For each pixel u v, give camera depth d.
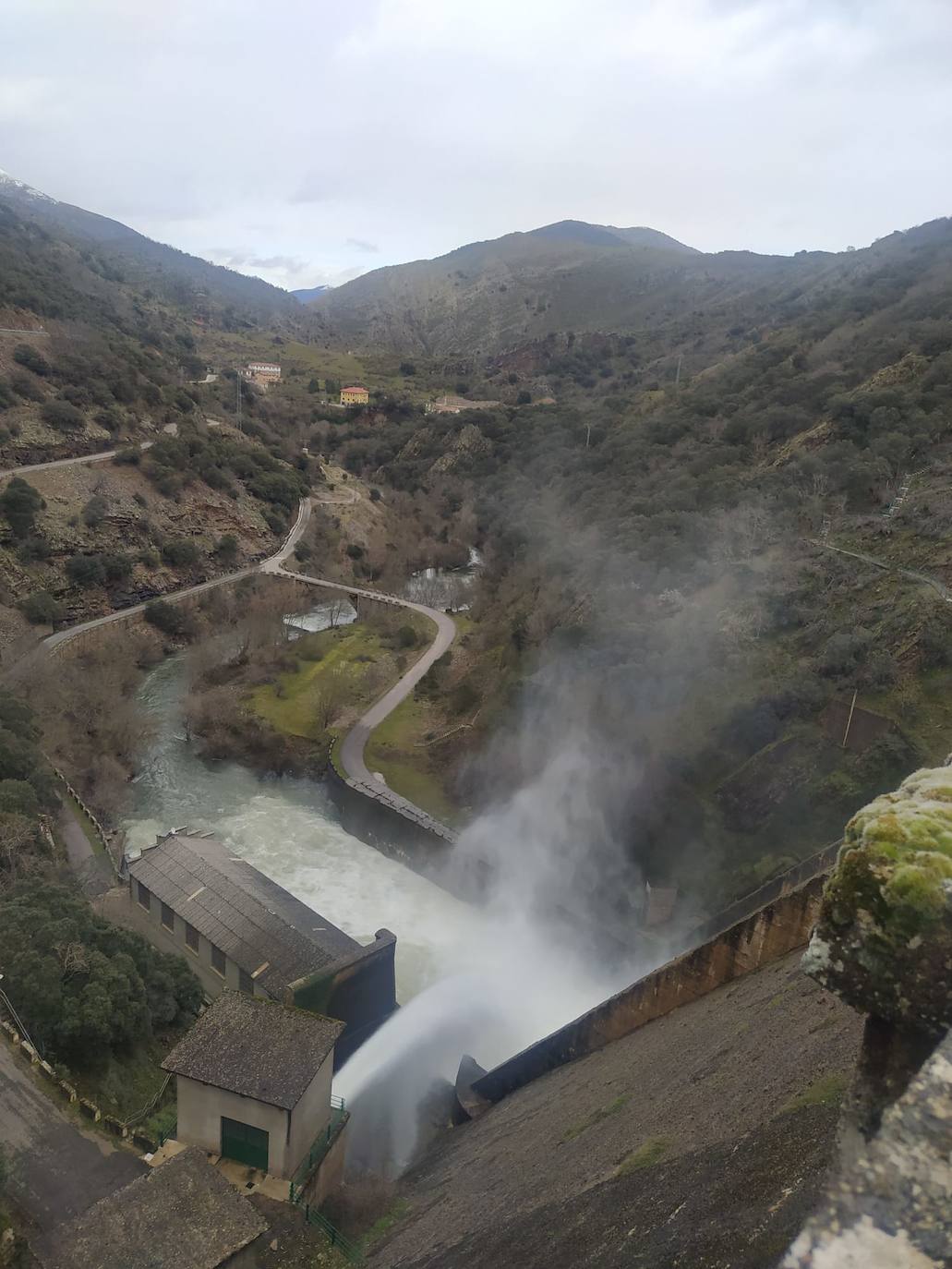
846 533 64.81
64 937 30.62
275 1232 21.55
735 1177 11.24
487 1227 16.70
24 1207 22.41
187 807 63.12
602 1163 15.77
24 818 42.44
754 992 19.17
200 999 35.19
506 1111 24.97
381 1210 23.62
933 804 7.95
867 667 47.38
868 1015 7.10
